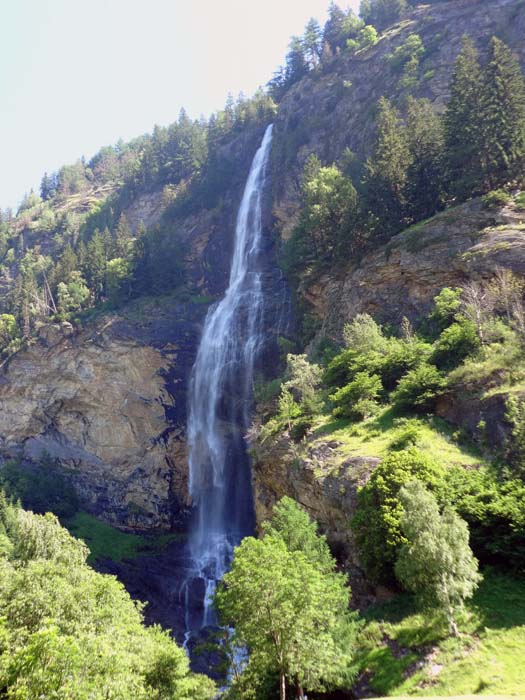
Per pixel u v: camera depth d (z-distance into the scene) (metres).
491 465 20.28
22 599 16.20
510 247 32.38
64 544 22.05
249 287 63.31
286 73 97.69
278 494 28.98
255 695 15.92
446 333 28.92
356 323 34.62
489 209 36.03
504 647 14.09
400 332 36.00
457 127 40.72
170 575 45.09
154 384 58.34
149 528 53.06
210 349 59.69
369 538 18.75
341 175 54.41
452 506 17.83
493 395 22.98
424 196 42.22
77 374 59.44
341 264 45.50
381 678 15.02
